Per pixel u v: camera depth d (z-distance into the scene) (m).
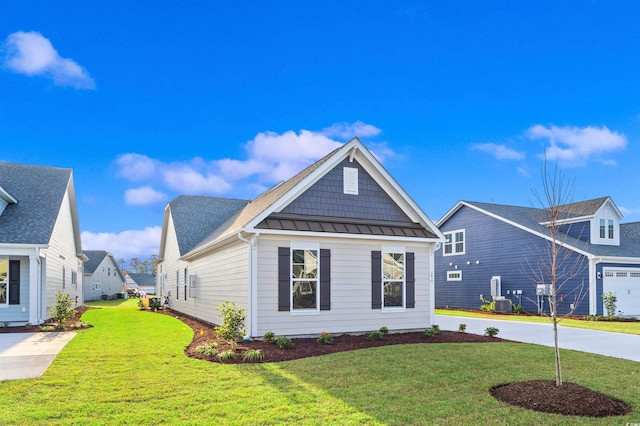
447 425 5.45
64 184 20.88
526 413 5.93
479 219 28.17
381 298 13.30
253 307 11.56
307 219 12.69
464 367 8.62
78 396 6.46
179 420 5.50
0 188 16.14
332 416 5.70
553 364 9.05
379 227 13.57
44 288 17.11
